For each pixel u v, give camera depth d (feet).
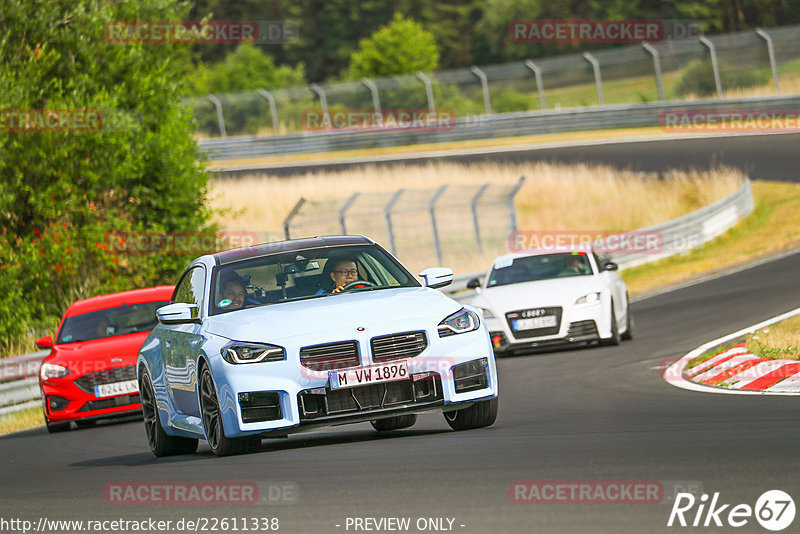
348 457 88.22
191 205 281.33
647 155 490.08
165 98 279.28
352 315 93.50
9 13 252.42
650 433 88.28
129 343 163.94
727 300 224.53
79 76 259.60
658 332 193.77
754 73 624.18
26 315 240.12
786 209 371.35
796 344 136.26
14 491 93.97
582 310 180.14
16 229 252.01
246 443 96.27
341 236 110.22
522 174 453.99
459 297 262.26
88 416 158.81
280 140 599.16
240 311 99.14
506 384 149.28
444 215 393.09
